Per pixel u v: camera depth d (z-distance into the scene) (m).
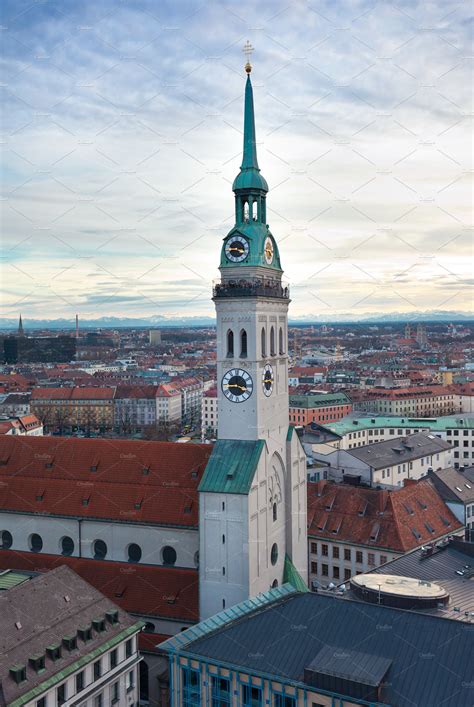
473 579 78.00
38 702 57.91
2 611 62.28
